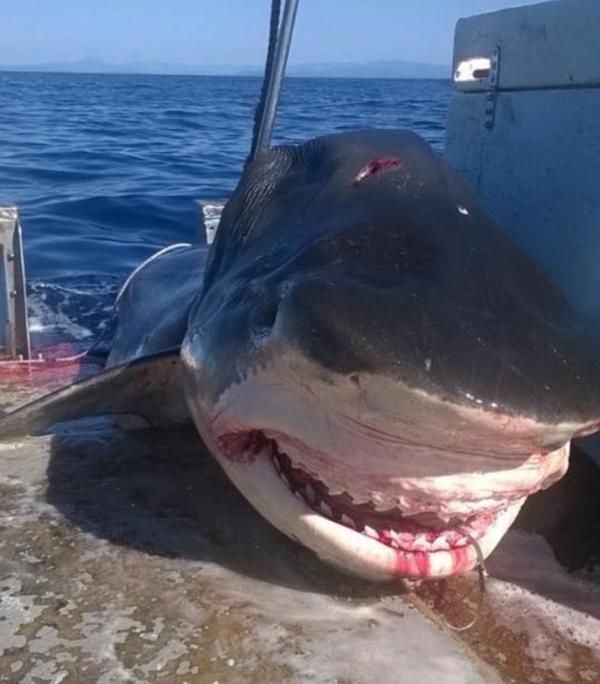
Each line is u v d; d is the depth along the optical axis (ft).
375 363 5.71
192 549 8.14
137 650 6.84
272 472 7.22
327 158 8.59
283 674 6.68
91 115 85.56
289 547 8.21
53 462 9.80
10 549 8.04
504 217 11.20
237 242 9.00
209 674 6.64
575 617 7.84
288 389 6.47
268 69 11.59
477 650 7.43
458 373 5.81
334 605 7.50
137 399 9.96
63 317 18.29
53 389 12.98
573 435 6.18
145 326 12.40
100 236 26.32
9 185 35.19
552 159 10.23
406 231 7.17
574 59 9.84
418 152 8.38
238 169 41.73
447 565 6.99
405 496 6.38
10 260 13.60
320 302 6.09
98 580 7.63
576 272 9.80
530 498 9.00
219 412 7.25
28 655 6.73
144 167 41.63
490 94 11.44
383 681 6.67
